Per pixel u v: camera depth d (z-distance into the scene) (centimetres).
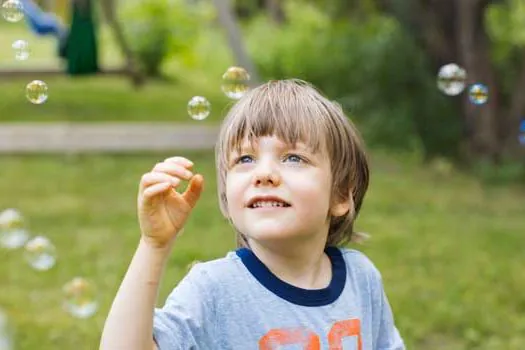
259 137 184
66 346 434
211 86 1609
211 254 595
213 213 732
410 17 1077
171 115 1262
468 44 1031
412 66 1083
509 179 943
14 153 977
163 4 1689
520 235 689
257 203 182
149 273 165
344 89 1188
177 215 168
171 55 1689
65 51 911
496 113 1039
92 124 1160
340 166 192
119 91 1474
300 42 1370
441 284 543
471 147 1042
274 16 1745
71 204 764
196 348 175
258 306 181
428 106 1073
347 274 197
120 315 162
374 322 200
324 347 184
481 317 481
